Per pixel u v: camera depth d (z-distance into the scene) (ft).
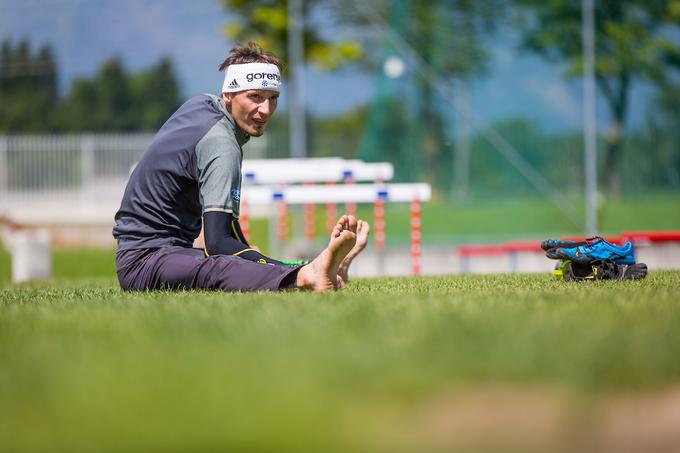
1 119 349.82
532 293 38.52
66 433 14.80
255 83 43.09
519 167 171.32
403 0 186.39
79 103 350.64
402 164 176.04
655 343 22.17
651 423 15.99
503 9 191.93
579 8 194.18
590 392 17.46
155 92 350.23
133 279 44.32
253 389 17.11
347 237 38.50
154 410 15.89
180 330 26.13
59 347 23.16
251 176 92.58
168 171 43.91
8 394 17.79
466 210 167.94
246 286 41.14
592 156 143.74
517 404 16.46
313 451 13.62
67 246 184.96
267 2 289.12
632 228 171.73
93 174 213.87
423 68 180.86
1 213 191.93
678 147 179.83
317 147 236.22
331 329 25.13
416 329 24.59
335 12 287.48
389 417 15.38
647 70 190.90
